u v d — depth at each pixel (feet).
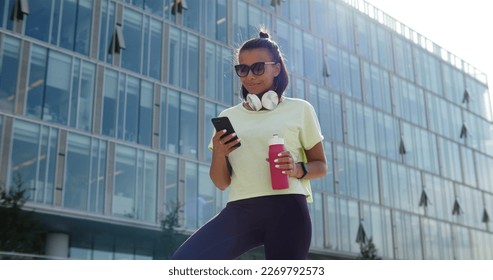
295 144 7.53
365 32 116.26
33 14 67.82
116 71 73.46
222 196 80.64
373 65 115.24
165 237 72.23
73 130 67.62
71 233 66.59
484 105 145.59
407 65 124.67
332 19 108.88
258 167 7.24
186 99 80.02
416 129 120.98
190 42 82.94
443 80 134.41
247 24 91.40
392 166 111.65
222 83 85.30
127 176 71.00
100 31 73.36
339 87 105.29
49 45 68.23
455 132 132.46
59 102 67.41
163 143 75.82
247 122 7.58
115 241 70.33
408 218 111.55
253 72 7.51
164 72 78.79
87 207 66.59
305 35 101.50
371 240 100.99
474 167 134.62
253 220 7.15
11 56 64.85
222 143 7.16
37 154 64.08
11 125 62.80
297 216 7.07
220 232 7.18
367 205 103.24
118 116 72.13
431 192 119.34
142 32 77.77
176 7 82.94
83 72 70.28
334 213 96.43
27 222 62.03
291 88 94.79
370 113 110.42
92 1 73.56
